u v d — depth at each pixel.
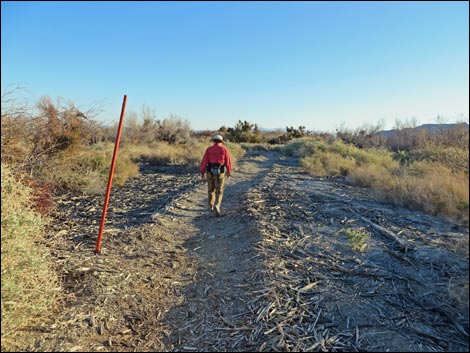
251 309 3.35
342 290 3.62
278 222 6.02
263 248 4.80
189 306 3.53
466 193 6.28
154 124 25.44
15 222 2.90
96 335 2.97
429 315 3.14
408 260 4.23
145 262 4.57
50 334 2.90
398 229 5.46
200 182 11.28
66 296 3.54
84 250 4.81
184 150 20.44
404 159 13.93
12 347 2.68
